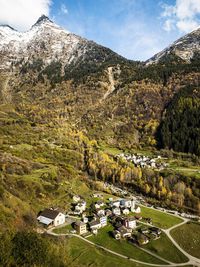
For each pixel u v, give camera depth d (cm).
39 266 4022
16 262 3934
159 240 11231
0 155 15650
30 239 4397
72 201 14000
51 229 10962
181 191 15512
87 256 9388
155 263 9750
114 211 13275
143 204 15238
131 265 9344
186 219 13425
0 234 4534
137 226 12300
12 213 9569
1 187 11000
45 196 13225
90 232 11288
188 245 11175
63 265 4425
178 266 9762
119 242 10788
